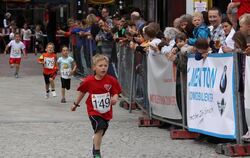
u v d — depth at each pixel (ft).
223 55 55.26
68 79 94.53
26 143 61.11
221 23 67.05
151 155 55.26
